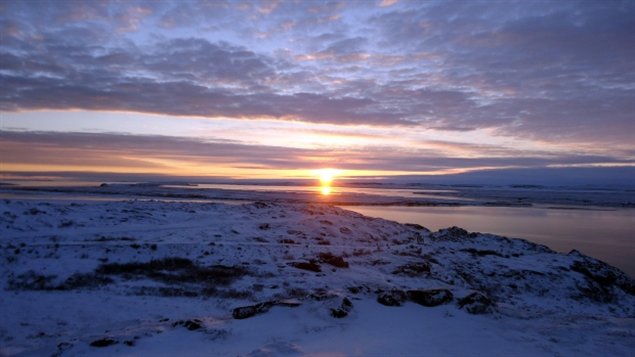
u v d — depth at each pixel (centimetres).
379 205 6612
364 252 1912
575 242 3123
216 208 2777
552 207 7188
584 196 12481
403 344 731
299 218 2645
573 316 1015
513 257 2088
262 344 728
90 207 2288
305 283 1349
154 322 925
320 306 904
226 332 779
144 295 1162
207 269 1431
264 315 873
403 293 991
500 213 5644
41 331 888
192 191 8331
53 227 1802
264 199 6469
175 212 2484
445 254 2030
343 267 1594
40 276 1234
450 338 770
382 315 884
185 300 1141
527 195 12769
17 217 1814
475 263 1900
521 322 919
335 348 705
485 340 771
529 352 724
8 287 1155
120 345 733
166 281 1308
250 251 1675
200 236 1847
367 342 736
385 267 1664
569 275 1780
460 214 5312
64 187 8238
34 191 6588
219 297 1182
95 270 1330
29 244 1485
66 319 962
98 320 963
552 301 1560
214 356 677
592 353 736
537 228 3956
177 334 782
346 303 906
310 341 738
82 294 1138
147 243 1593
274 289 1273
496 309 999
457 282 1603
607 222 4594
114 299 1112
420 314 902
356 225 2583
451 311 928
